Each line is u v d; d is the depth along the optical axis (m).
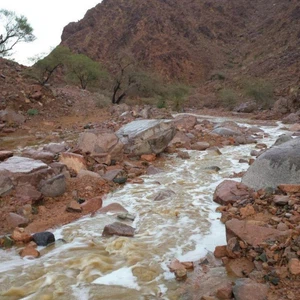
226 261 4.50
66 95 21.92
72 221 5.98
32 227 5.68
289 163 6.45
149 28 62.28
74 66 29.56
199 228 5.58
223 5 76.38
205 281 4.09
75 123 17.19
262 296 3.62
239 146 12.02
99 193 7.25
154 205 6.59
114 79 34.12
